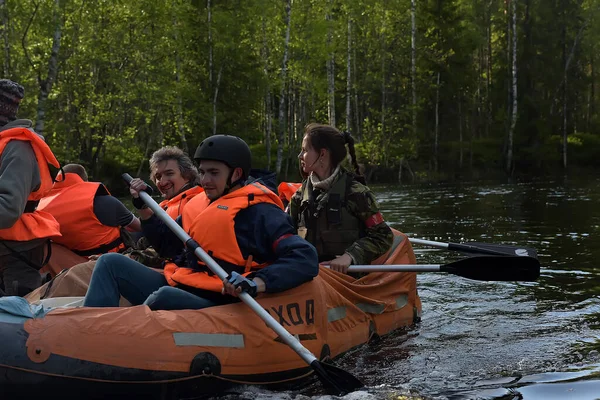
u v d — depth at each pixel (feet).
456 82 101.35
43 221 13.89
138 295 11.46
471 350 12.92
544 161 104.17
